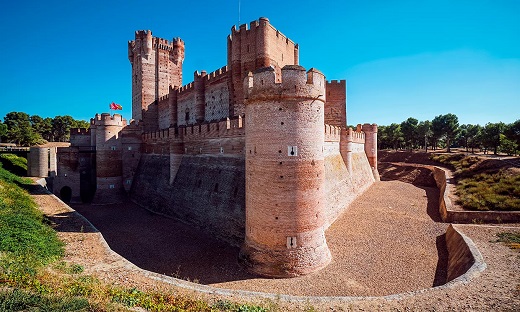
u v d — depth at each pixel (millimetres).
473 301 13883
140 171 52156
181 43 66188
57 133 125500
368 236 27125
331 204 32688
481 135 75438
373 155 60250
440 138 99688
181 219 36125
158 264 23406
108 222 36594
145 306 12656
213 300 14258
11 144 95750
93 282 14953
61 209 31625
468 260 18859
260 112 21250
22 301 10758
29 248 18000
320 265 20953
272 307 13414
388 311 13375
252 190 21938
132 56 67188
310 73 21172
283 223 20484
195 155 38250
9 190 31281
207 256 24766
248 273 21062
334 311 13453
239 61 36656
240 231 27094
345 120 52188
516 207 30156
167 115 57906
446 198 37219
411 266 21141
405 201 41688
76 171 51281
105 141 49656
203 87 45812
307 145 21016
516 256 19031
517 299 13836
